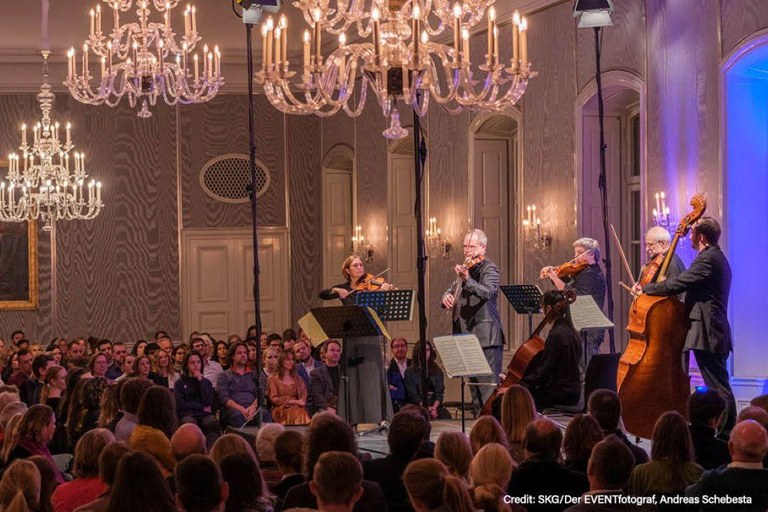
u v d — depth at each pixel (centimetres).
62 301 2108
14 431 740
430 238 1797
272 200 2177
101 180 2119
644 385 936
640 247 1350
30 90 2094
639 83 1295
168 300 2138
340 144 2094
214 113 2155
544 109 1499
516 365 1012
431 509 444
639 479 564
